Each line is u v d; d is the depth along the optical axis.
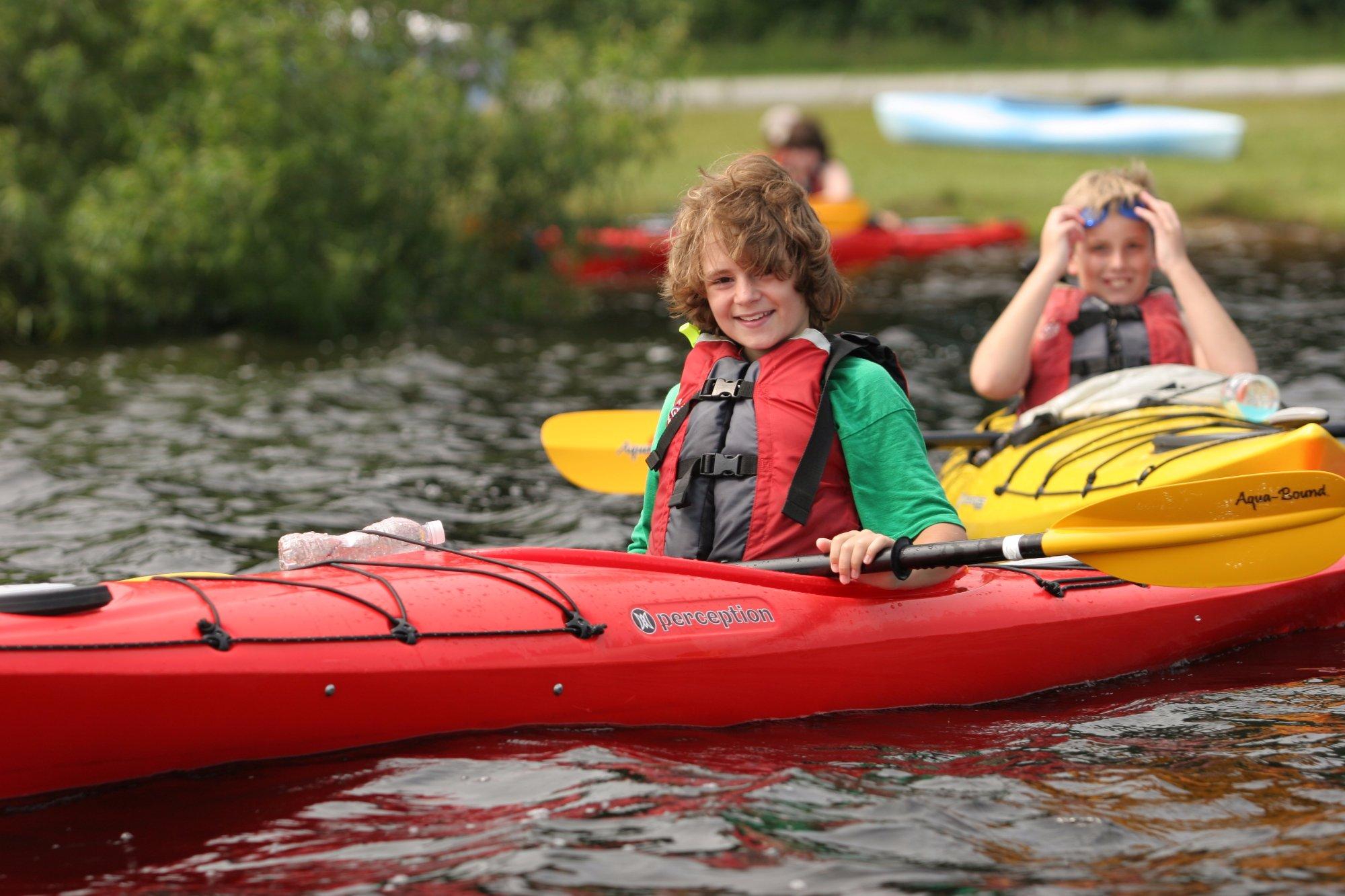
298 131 26.14
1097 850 6.84
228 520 13.61
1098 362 13.66
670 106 30.12
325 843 6.88
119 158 28.33
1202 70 71.81
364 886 6.44
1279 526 9.34
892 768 7.95
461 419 18.52
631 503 14.53
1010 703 9.52
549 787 7.52
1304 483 9.33
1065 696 9.69
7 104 28.16
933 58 78.12
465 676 8.05
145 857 6.74
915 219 41.22
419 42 28.66
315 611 7.95
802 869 6.59
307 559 8.75
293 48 26.25
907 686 9.28
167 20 26.50
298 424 18.12
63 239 26.11
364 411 19.06
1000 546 8.57
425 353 23.78
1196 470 11.23
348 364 22.95
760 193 9.03
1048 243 13.56
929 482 8.85
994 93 66.19
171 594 7.81
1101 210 13.67
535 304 28.53
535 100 29.12
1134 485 11.63
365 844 6.86
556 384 20.95
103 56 28.33
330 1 26.80
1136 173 13.98
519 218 29.45
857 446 8.95
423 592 8.38
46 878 6.55
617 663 8.45
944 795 7.53
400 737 7.97
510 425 18.17
